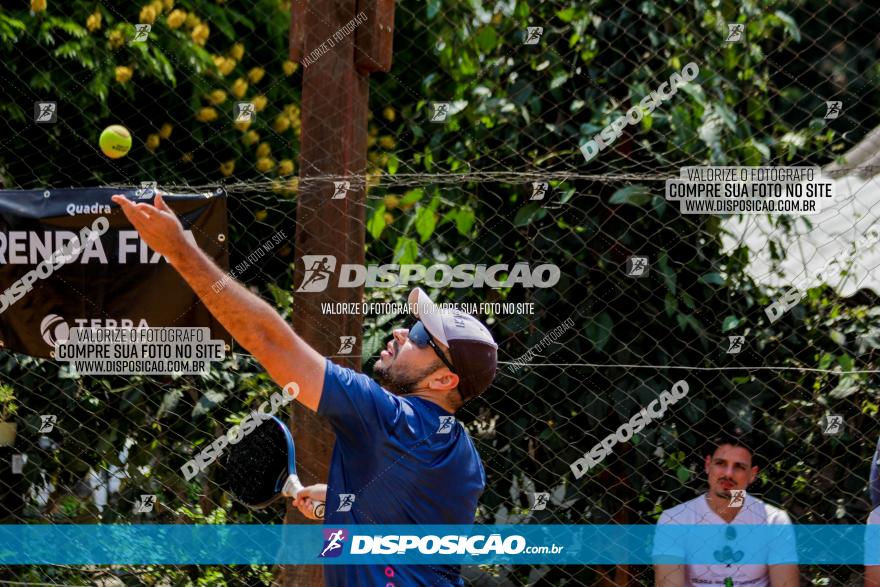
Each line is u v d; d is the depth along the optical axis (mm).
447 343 2777
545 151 4352
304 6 3662
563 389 4133
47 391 4359
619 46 4305
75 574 4379
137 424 4379
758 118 4562
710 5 4375
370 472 2635
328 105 3492
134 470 4414
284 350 2453
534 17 4465
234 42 5969
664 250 4113
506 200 4367
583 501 4184
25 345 3586
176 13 5383
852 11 5207
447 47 4711
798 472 4195
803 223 4387
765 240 4480
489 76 4578
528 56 4465
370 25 3502
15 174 5238
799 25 5133
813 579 4184
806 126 4992
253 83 5914
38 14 5277
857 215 4004
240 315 2383
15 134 4922
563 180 3775
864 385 4137
